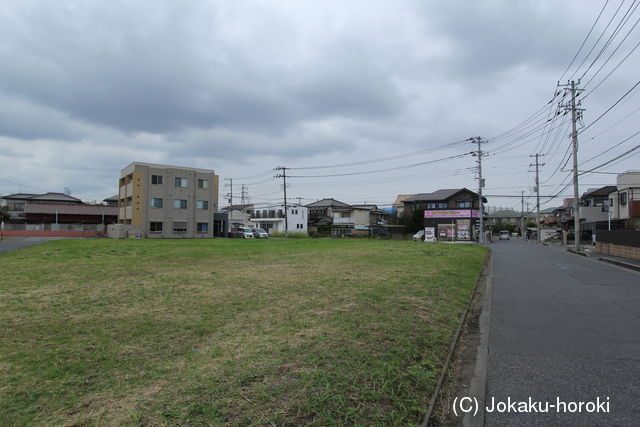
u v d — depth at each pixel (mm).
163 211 44906
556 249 31641
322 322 5480
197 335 4848
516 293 9039
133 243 28484
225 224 52594
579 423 2973
